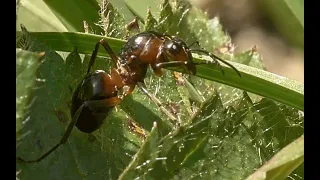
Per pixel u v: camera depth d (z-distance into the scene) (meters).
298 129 0.05
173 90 0.05
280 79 0.05
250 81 0.05
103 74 0.05
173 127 0.05
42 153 0.05
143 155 0.05
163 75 0.05
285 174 0.05
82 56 0.05
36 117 0.05
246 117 0.05
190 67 0.05
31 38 0.05
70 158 0.05
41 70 0.05
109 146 0.05
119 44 0.05
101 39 0.05
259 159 0.05
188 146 0.05
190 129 0.05
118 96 0.05
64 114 0.05
